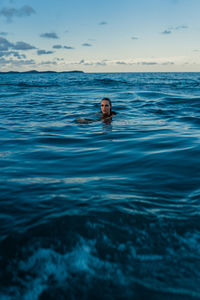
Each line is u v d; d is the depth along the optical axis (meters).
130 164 3.53
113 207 2.22
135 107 9.42
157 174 3.12
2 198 2.45
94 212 2.13
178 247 1.75
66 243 1.75
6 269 1.54
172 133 5.43
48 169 3.35
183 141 4.70
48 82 29.45
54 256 1.64
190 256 1.67
